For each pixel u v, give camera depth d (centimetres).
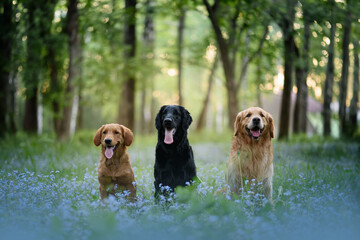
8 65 1497
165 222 413
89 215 427
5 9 1477
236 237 364
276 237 366
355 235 377
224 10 1734
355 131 1797
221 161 1076
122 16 1491
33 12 1495
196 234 353
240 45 1869
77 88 1802
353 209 449
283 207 464
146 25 2389
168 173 602
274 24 1605
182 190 482
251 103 3309
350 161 905
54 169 795
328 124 1908
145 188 645
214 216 386
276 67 1902
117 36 1714
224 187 595
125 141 610
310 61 1869
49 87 1772
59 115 1845
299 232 380
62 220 397
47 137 1506
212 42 2211
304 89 2262
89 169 822
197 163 1003
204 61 2466
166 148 602
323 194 519
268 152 584
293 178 649
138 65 1861
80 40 1756
